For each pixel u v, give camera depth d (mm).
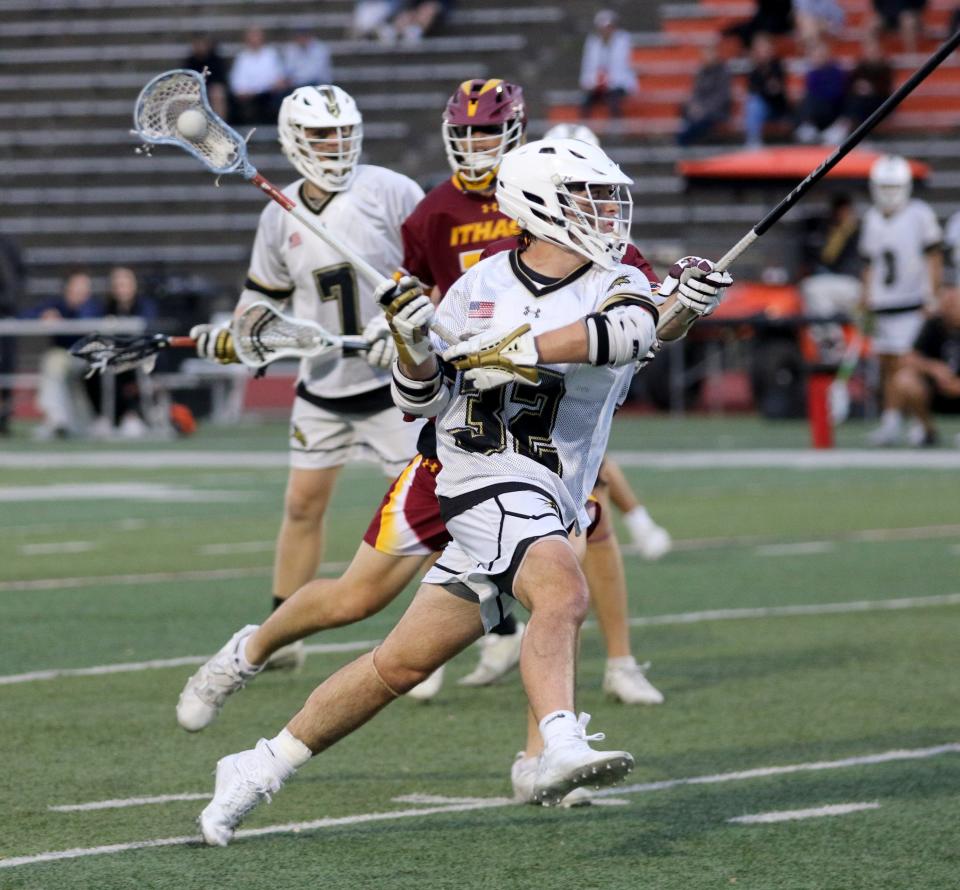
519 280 15094
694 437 69750
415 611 14922
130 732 20172
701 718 21094
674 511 44812
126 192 98125
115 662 24578
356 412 23359
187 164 98188
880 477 53375
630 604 30188
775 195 80000
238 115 95312
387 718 21359
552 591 14016
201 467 58906
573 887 14125
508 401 14727
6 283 75625
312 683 23328
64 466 59656
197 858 14992
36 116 102500
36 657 24953
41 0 106000
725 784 17734
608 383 14969
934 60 15531
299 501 23750
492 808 16859
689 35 99438
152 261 96000
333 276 23297
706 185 79938
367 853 15195
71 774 18172
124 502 47906
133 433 74000
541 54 99125
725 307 76250
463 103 20875
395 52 99812
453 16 101250
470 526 14617
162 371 75625
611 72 94188
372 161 96938
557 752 13141
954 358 75688
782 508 45375
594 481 15484
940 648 25672
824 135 90438
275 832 15938
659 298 16172
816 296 75375
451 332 15273
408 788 17734
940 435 70375
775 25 96062
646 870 14633
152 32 104125
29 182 99625
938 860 14898
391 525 17688
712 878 14375
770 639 26578
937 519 42812
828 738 19875
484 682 23469
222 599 30547
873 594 31141
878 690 22641
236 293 88750
